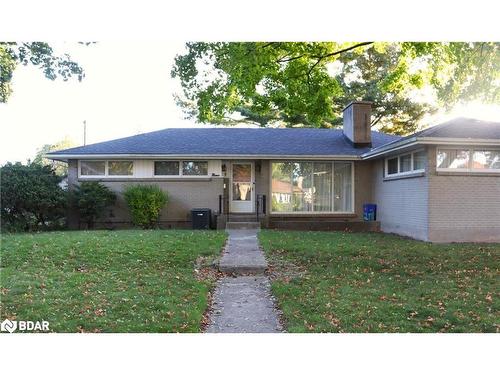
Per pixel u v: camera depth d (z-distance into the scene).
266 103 15.01
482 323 5.68
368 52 32.56
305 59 14.55
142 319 5.80
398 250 10.96
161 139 18.62
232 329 5.63
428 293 7.07
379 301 6.64
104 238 11.91
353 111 18.50
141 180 17.20
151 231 14.34
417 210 13.58
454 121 14.02
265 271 8.88
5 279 7.72
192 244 11.24
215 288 7.71
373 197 17.81
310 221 17.23
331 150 17.81
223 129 20.58
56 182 16.19
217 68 12.52
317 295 6.96
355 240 12.63
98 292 7.00
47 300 6.53
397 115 34.28
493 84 14.17
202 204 17.31
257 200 17.08
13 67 17.25
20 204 15.13
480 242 12.84
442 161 13.04
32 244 10.73
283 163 17.80
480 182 13.06
